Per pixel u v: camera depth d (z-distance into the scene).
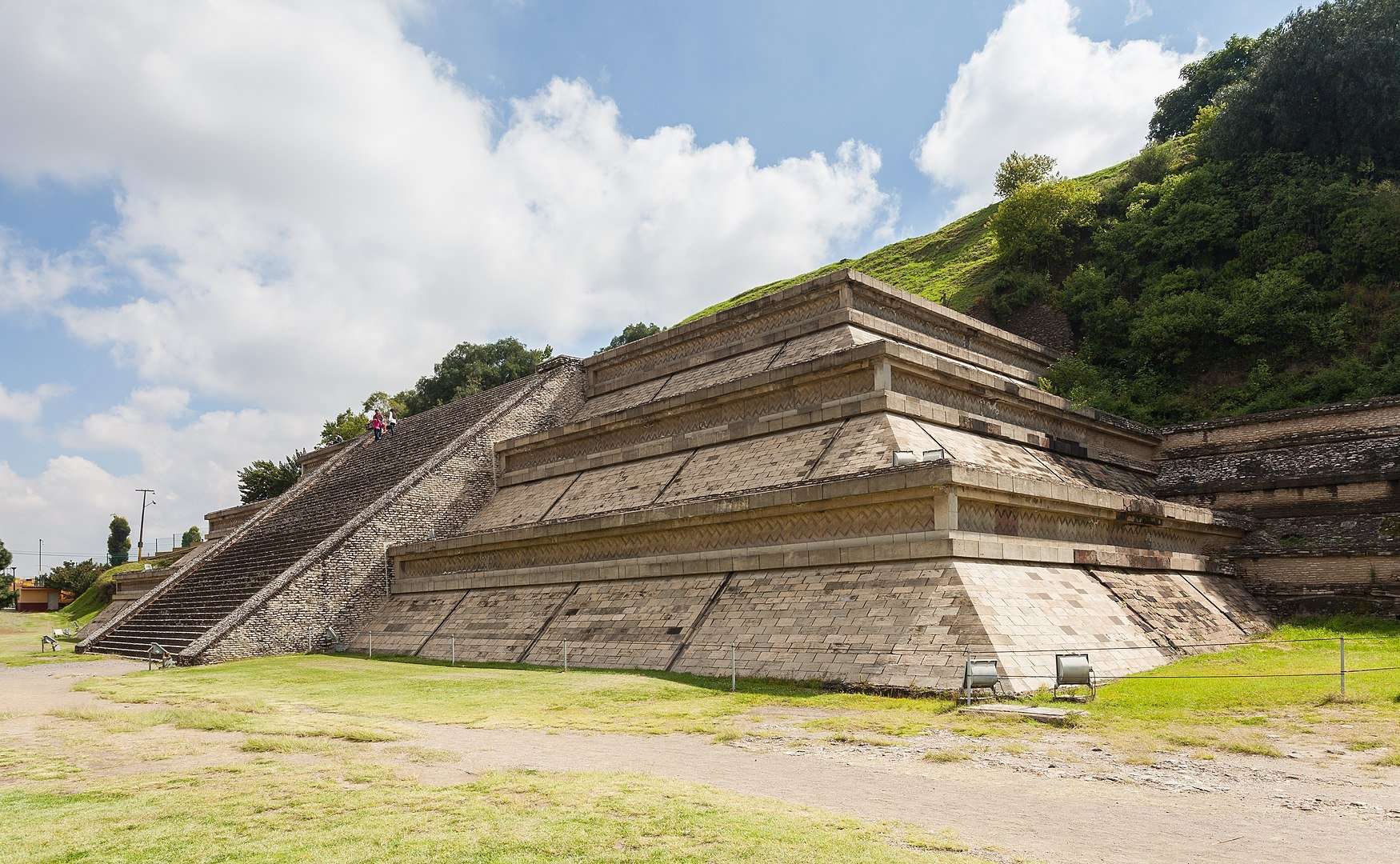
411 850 6.36
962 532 16.97
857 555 17.92
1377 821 7.41
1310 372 29.97
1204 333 32.25
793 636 17.23
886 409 21.67
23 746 11.16
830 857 6.11
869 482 17.94
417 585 29.45
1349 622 20.94
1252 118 36.53
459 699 15.71
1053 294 38.78
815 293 29.02
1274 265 32.94
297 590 27.95
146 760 10.15
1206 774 9.16
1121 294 37.47
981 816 7.57
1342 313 30.03
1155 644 17.55
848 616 16.86
